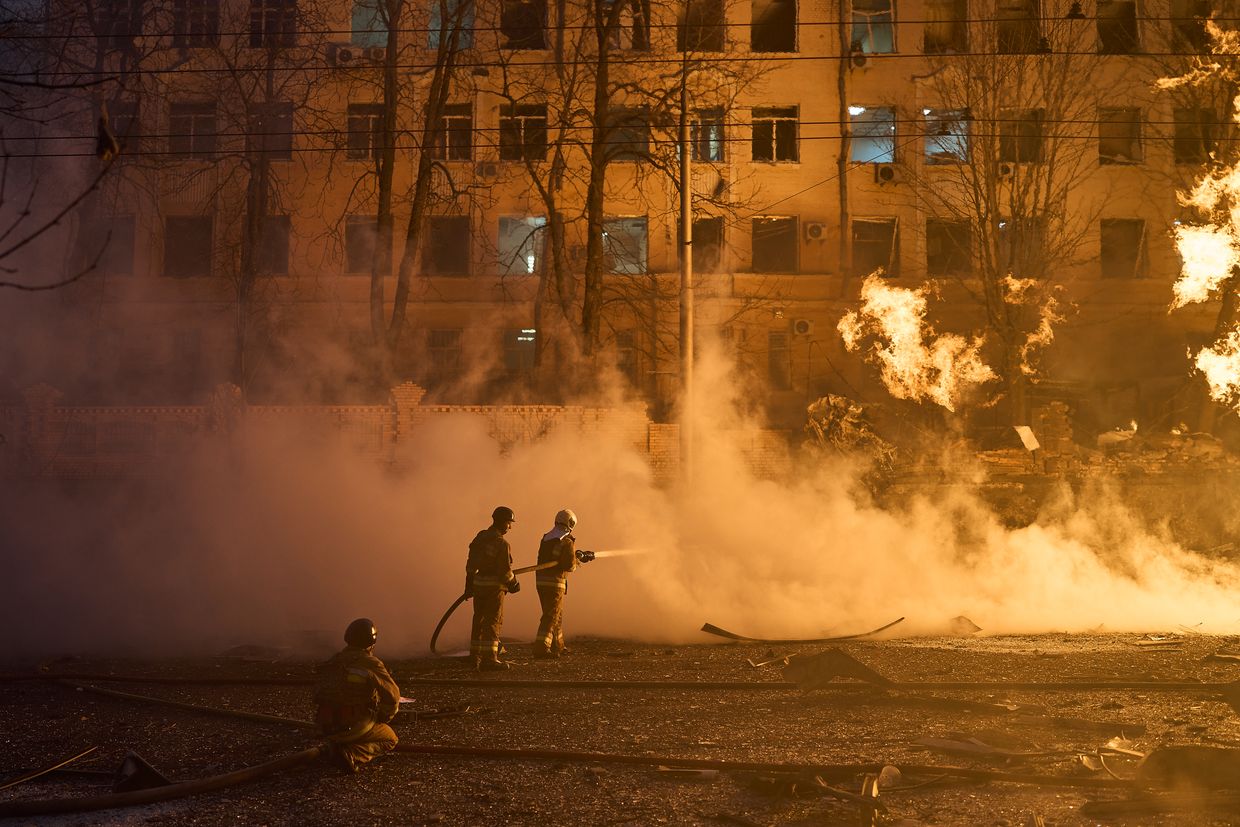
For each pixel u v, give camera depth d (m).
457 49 30.23
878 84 33.84
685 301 20.00
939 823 5.30
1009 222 31.27
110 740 7.45
